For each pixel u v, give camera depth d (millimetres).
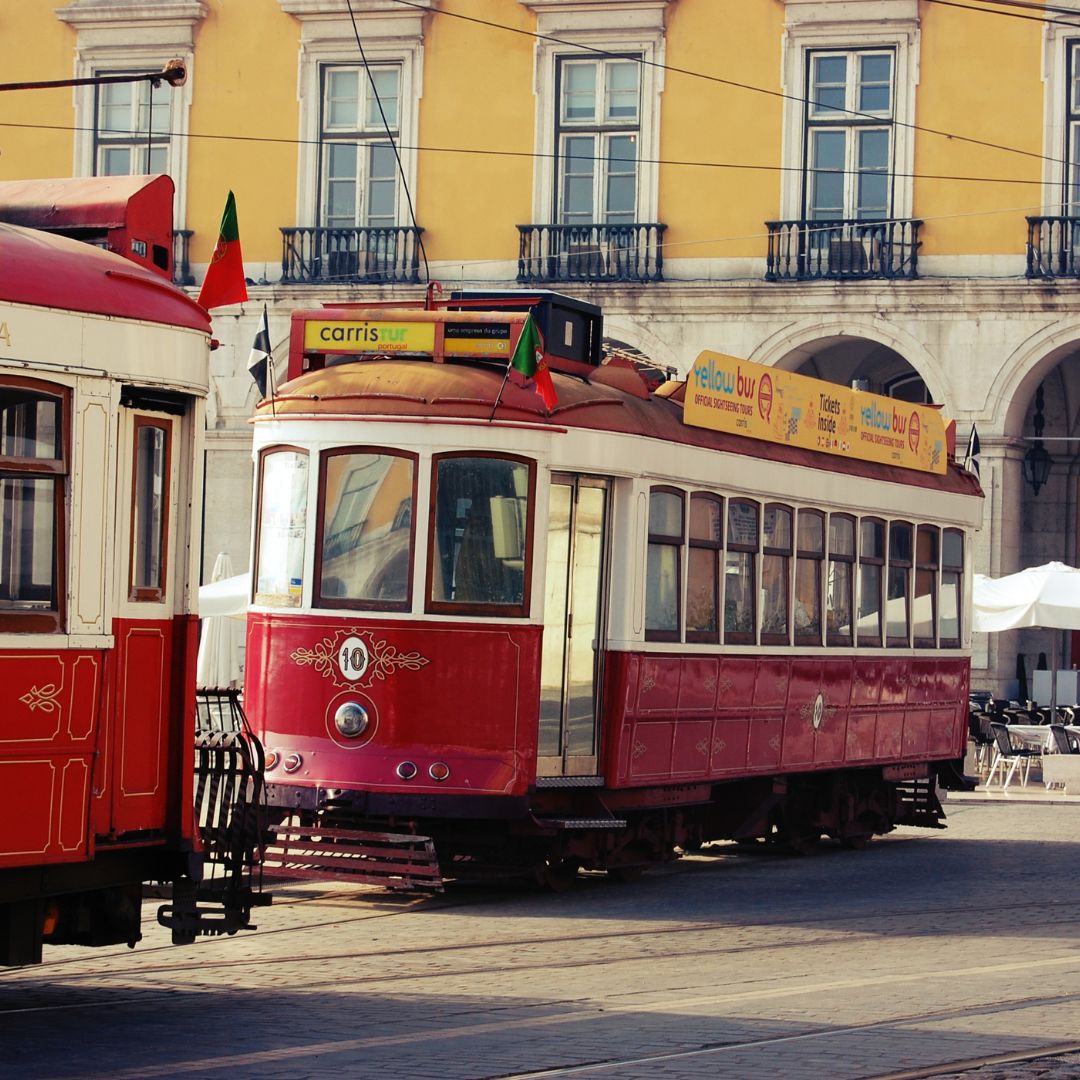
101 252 12273
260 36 46312
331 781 17828
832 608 22969
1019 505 42562
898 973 14328
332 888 19281
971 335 41844
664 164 44125
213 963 14625
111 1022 12109
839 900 18844
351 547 18016
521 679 17766
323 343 19094
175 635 12391
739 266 43688
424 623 17688
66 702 11547
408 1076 10453
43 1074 10406
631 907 18047
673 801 19875
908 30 42688
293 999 13047
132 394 12102
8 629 11250
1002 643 42344
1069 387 45375
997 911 18078
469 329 18641
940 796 27141
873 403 24203
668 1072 10602
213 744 13086
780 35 43531
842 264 42750
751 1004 12906
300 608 18109
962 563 26781
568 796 18516
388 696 17734
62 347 11539
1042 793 32969
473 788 17578
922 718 25484
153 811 12227
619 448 18672
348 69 46062
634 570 18891
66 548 11570
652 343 43688
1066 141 41938
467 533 17859
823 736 22719
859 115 43156
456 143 45344
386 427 17922
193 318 12469
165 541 12375
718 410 20531
